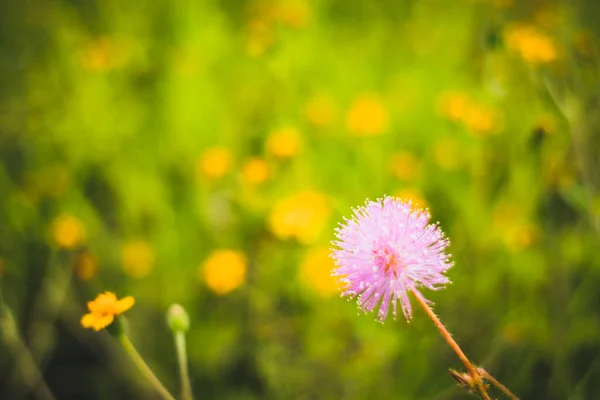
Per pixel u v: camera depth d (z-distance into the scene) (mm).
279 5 523
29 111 506
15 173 496
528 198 348
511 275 345
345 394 337
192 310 370
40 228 420
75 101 476
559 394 326
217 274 342
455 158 376
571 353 332
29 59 548
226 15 549
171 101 452
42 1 576
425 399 327
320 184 387
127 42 520
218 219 390
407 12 512
